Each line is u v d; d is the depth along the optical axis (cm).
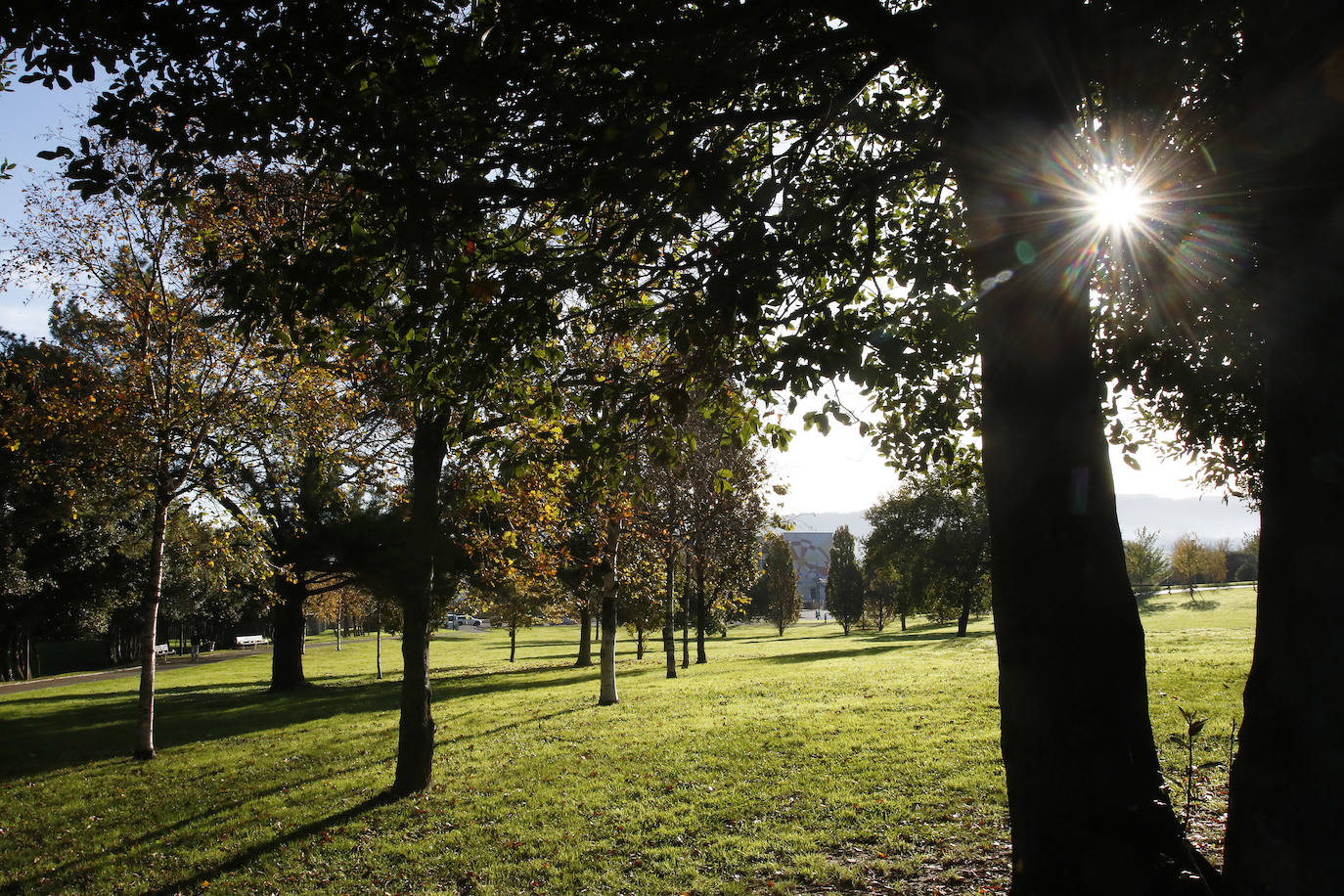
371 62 500
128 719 2080
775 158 590
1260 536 302
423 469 1152
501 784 1139
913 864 736
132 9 454
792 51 503
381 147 498
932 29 467
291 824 1028
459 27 535
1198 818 763
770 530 2869
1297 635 277
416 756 1122
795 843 821
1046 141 439
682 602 3419
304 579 2572
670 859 812
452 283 546
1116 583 428
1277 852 272
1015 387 449
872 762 1087
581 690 2289
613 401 616
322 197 682
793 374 557
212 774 1369
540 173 561
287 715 2061
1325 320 277
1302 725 272
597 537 1972
